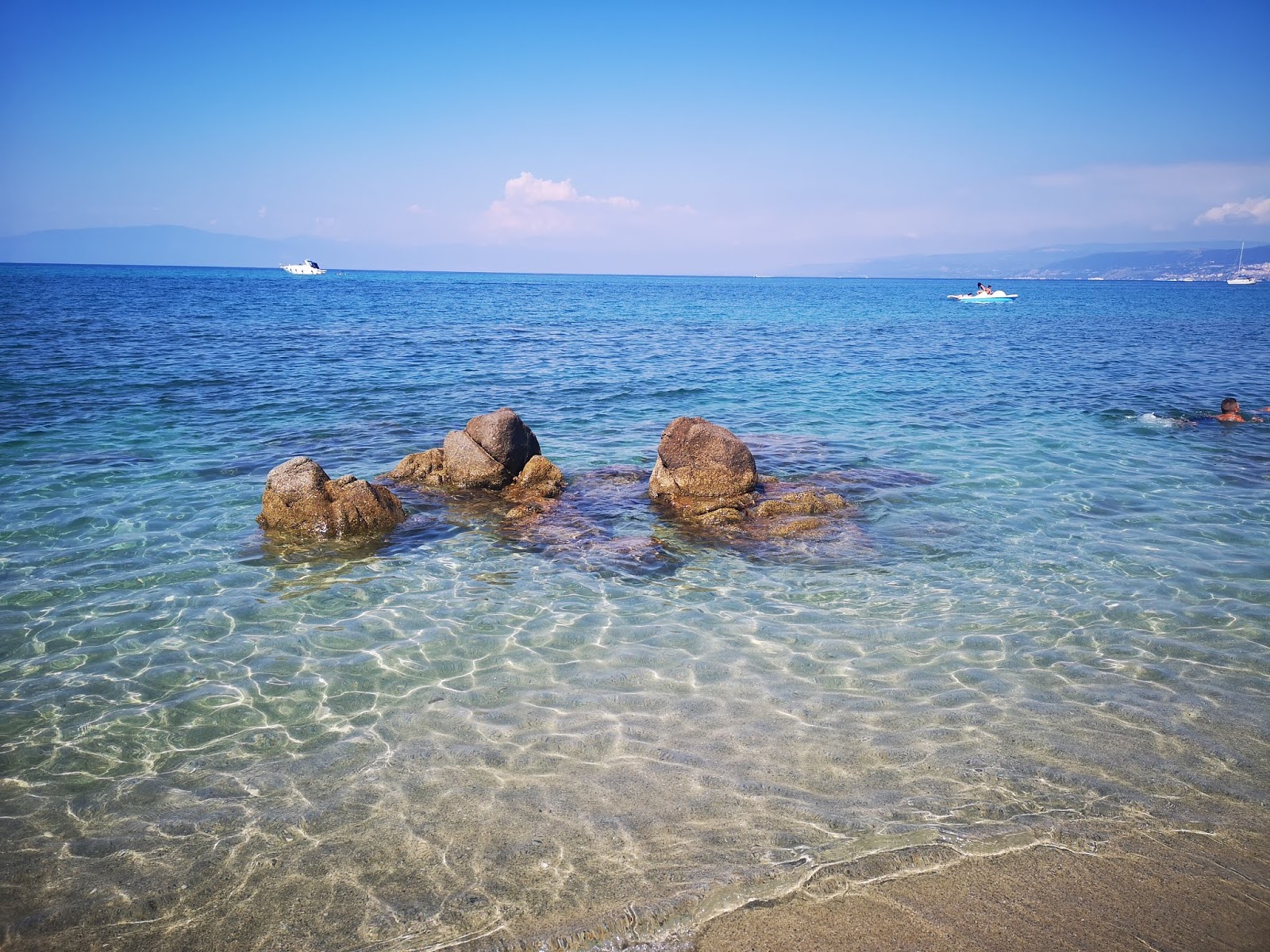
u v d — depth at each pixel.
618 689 4.89
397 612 5.67
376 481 8.11
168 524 6.93
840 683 4.93
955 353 19.36
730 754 4.34
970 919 3.15
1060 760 4.26
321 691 4.88
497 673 5.04
